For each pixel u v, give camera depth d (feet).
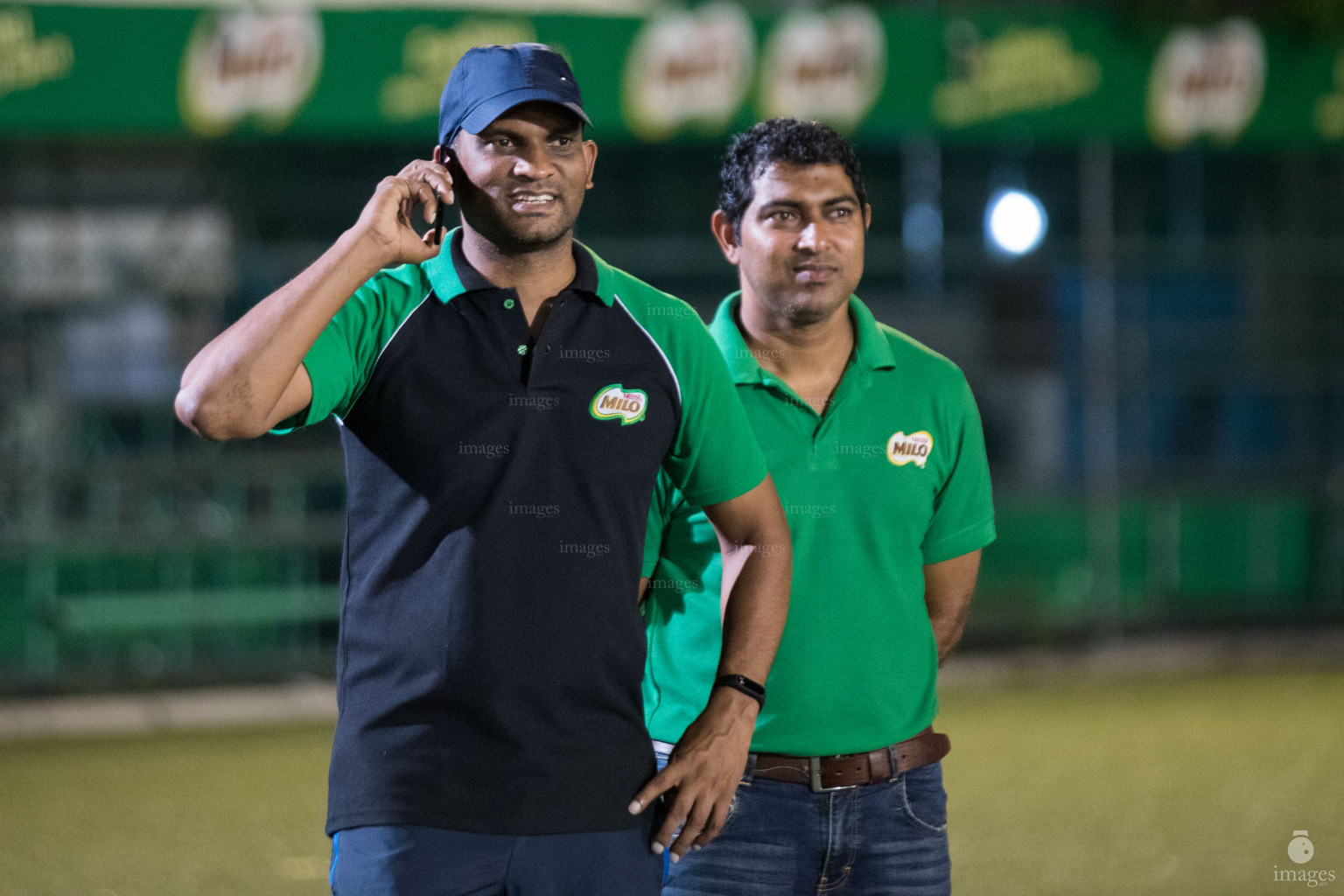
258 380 18.25
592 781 20.30
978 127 81.92
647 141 80.38
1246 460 96.99
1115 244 96.02
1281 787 62.18
